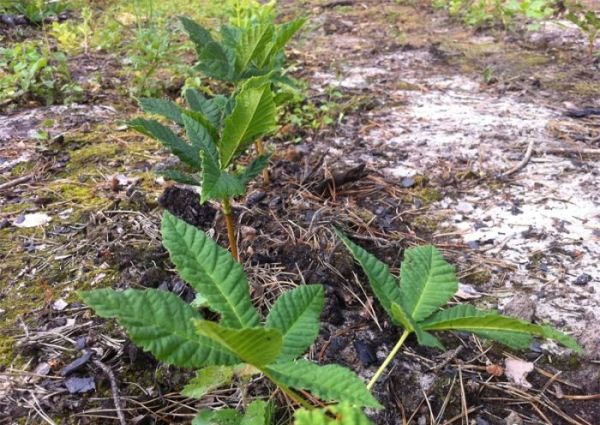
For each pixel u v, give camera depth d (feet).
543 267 7.76
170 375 5.96
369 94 13.44
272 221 8.40
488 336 4.14
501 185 9.69
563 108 12.64
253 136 5.54
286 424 5.40
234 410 4.83
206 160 5.38
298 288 4.22
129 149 10.78
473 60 15.89
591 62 15.48
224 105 7.01
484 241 8.30
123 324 3.54
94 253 7.78
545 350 6.47
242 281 4.02
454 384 6.01
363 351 6.27
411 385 5.98
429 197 9.39
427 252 4.64
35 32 18.19
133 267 7.47
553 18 19.57
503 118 12.17
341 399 3.45
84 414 5.57
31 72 12.71
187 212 8.51
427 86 14.02
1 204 8.98
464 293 7.25
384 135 11.46
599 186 9.59
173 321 3.67
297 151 10.31
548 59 15.87
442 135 11.44
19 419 5.52
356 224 8.46
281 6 22.26
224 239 7.99
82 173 9.90
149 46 14.29
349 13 21.20
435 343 3.92
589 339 6.48
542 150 10.71
